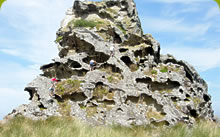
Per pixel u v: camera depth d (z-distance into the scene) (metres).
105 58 18.98
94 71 16.92
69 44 20.95
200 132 10.26
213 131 10.23
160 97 15.77
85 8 30.88
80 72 17.94
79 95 15.72
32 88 16.55
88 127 11.44
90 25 27.70
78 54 18.92
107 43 20.00
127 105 15.33
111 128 12.02
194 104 16.45
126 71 17.28
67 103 15.21
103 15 30.59
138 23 30.45
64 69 18.84
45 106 14.91
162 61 21.73
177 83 16.95
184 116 14.96
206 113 17.41
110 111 14.77
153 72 17.42
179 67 18.75
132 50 19.41
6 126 11.01
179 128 11.27
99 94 15.70
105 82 16.23
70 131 9.92
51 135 9.12
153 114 15.31
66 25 29.69
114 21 29.94
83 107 15.12
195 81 20.42
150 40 20.30
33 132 9.25
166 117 14.56
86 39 19.42
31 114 14.48
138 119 14.48
